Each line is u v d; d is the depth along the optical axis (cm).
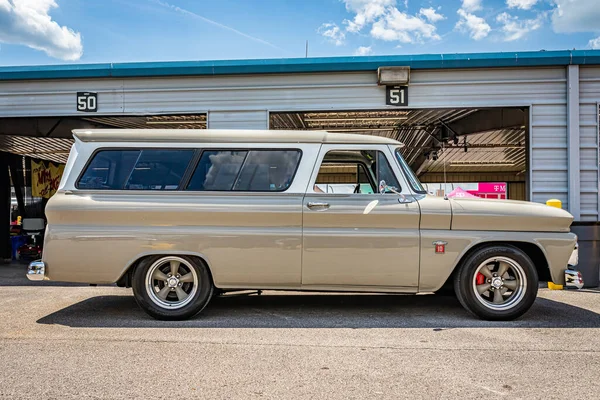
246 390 312
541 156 752
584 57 733
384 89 773
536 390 313
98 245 478
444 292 545
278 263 481
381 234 479
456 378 333
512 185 2098
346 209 481
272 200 485
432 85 767
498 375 338
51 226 483
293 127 1115
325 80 779
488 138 1373
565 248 479
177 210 480
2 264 1039
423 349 394
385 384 322
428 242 478
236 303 567
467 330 451
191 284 497
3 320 491
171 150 498
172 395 305
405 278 481
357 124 1109
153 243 478
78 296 615
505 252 476
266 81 784
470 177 2103
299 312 523
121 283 505
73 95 802
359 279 482
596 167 743
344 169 521
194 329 454
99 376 336
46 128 1012
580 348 398
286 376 336
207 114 790
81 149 498
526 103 755
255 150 498
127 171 494
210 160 496
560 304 567
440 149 1484
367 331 447
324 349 394
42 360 368
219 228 482
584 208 741
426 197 492
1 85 810
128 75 788
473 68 761
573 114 741
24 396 303
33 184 1396
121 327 462
